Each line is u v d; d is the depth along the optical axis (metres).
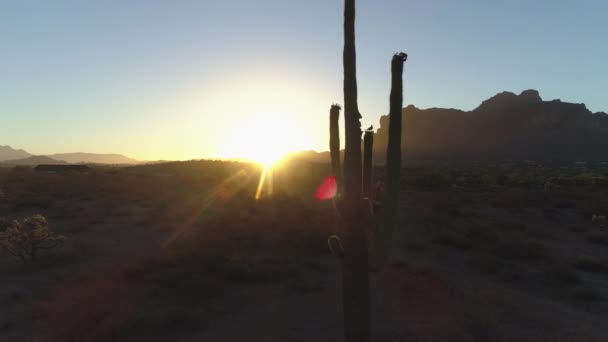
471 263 13.07
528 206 28.88
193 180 43.00
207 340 7.46
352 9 6.70
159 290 9.59
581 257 13.83
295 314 8.77
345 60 6.74
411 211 24.19
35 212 20.84
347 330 6.91
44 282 10.21
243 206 24.06
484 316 8.70
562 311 9.39
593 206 27.77
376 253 6.54
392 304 9.42
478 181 56.84
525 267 12.98
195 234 15.53
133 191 31.03
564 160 184.50
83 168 59.06
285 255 13.05
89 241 14.56
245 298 9.59
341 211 6.85
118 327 7.68
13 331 7.40
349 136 6.68
